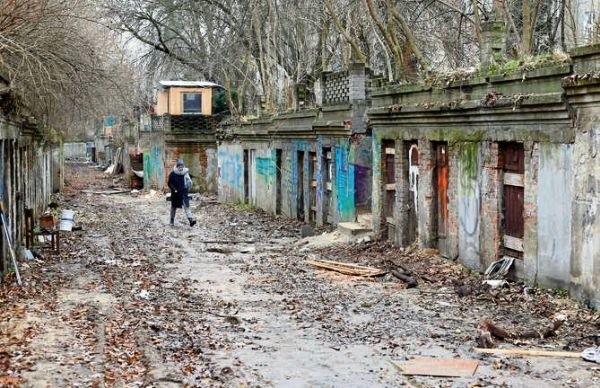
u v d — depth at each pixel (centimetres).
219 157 4203
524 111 1334
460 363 948
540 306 1241
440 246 1750
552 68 1251
